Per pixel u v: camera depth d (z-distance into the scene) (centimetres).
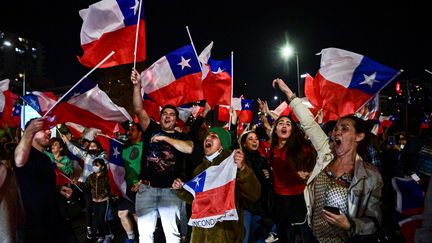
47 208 423
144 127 578
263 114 833
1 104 695
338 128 345
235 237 426
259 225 603
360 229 300
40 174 421
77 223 957
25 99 539
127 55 554
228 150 452
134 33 552
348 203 316
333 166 351
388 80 477
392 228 316
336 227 329
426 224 223
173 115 563
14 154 400
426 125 457
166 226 543
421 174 357
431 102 549
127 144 676
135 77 552
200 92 668
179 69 665
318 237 343
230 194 404
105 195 775
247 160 589
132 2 551
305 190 367
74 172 830
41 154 432
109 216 793
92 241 792
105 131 541
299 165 521
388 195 320
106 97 507
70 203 1014
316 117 645
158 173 544
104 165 777
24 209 406
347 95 496
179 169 552
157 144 553
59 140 793
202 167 461
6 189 373
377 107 784
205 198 417
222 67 799
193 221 414
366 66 491
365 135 347
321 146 382
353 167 337
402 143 937
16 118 880
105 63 552
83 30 555
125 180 681
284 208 532
